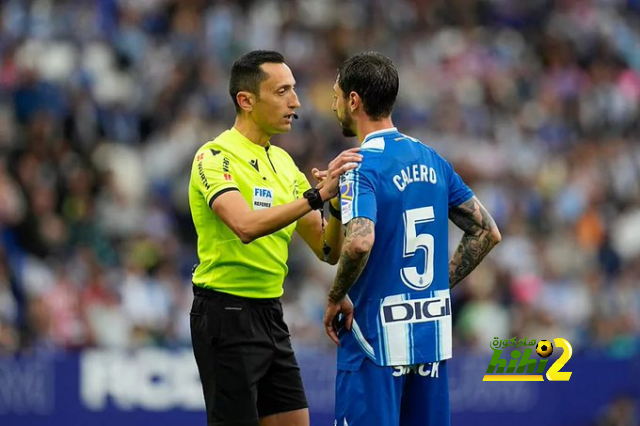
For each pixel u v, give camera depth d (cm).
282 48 5725
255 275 2050
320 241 2172
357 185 1889
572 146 6044
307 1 6103
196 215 2064
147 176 4731
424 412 1962
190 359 3253
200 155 2056
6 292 3641
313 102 5419
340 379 1962
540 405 3575
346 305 1948
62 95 4781
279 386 2094
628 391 3703
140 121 4966
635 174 6103
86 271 3919
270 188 2075
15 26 5081
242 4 5853
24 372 3100
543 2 7056
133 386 3192
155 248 4166
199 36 5531
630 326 4778
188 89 5172
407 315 1923
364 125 1962
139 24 5425
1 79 4762
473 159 5606
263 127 2077
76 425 3131
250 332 2047
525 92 6338
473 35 6569
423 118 5712
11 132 4506
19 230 4078
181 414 3225
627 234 5612
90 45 5134
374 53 1967
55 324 3678
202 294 2067
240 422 2028
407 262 1930
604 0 7356
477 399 3506
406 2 6500
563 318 4859
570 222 5472
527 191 5559
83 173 4412
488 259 4594
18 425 3083
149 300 3981
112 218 4362
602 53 6931
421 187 1945
